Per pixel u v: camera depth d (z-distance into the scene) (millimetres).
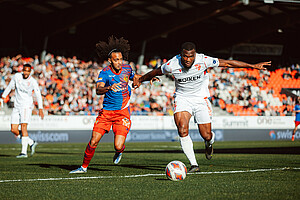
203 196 17219
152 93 109062
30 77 41219
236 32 126438
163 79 120438
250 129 101062
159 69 25875
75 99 99312
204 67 25281
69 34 125812
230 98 114750
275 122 103125
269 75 131250
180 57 25359
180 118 26156
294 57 143125
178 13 107562
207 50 135375
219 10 97188
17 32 117000
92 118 91688
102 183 21594
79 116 90625
